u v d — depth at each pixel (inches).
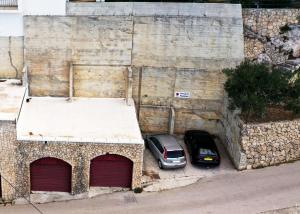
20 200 1050.1
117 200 1052.5
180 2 1342.3
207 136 1238.3
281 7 1405.0
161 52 1255.5
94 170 1076.5
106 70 1264.8
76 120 1128.2
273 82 1141.1
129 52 1253.1
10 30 1206.9
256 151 1165.1
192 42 1250.6
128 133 1083.9
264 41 1316.4
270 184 1111.6
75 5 1211.2
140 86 1283.2
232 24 1245.1
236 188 1098.1
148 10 1233.4
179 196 1068.5
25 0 1183.6
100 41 1236.5
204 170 1167.0
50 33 1218.0
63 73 1254.9
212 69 1272.1
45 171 1061.8
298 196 1068.5
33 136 1024.2
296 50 1341.0
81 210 1016.2
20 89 1200.8
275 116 1200.2
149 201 1050.1
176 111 1310.3
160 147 1168.8
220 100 1296.8
